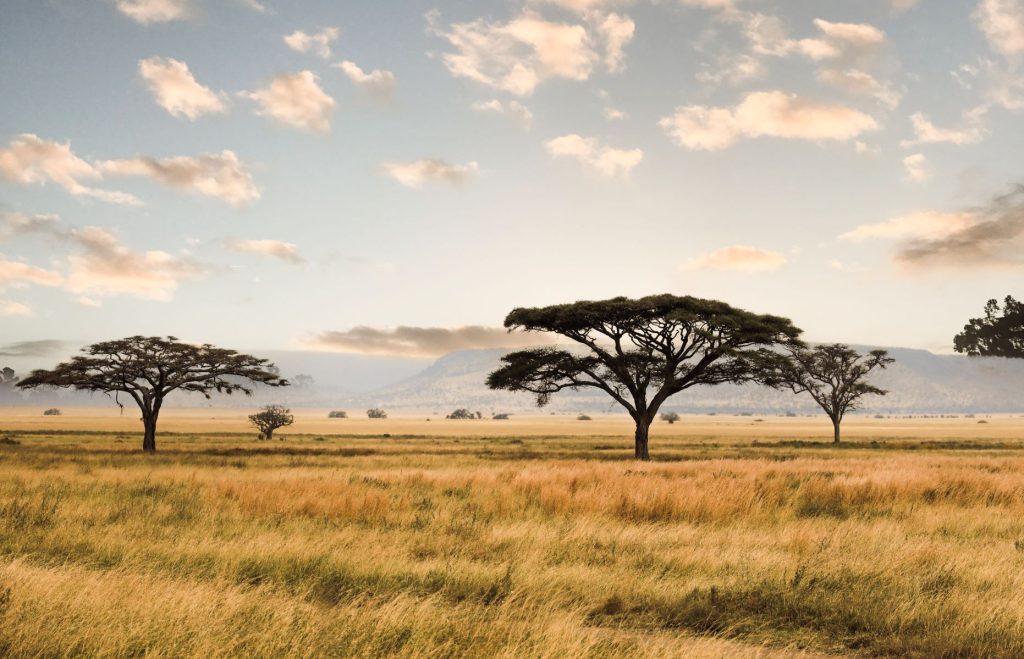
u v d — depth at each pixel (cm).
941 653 595
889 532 1166
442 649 546
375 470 2778
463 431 11625
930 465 2927
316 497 1512
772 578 820
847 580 810
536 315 4262
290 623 589
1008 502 1677
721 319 3925
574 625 613
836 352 6900
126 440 6569
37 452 4169
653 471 2406
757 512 1391
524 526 1180
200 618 596
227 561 879
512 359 4528
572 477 1955
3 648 520
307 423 17275
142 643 542
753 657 583
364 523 1280
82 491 1827
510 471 2330
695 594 755
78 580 721
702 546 1049
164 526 1212
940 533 1223
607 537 1109
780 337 4241
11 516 1270
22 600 624
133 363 4788
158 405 4916
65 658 516
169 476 2419
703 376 4300
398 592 741
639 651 555
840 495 1681
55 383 4747
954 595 726
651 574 854
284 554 929
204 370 5072
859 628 662
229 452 4600
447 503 1556
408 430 12050
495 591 766
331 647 546
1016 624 631
